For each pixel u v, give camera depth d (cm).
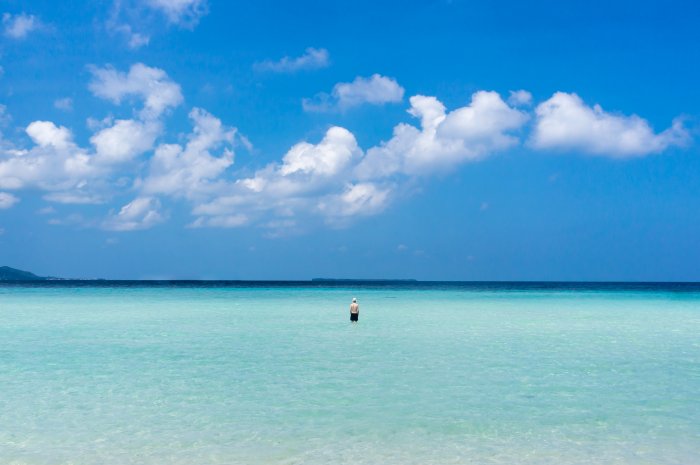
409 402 1490
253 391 1614
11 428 1278
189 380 1764
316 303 6012
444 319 3950
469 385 1689
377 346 2497
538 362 2075
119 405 1465
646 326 3412
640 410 1419
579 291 11150
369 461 1079
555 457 1101
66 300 6456
